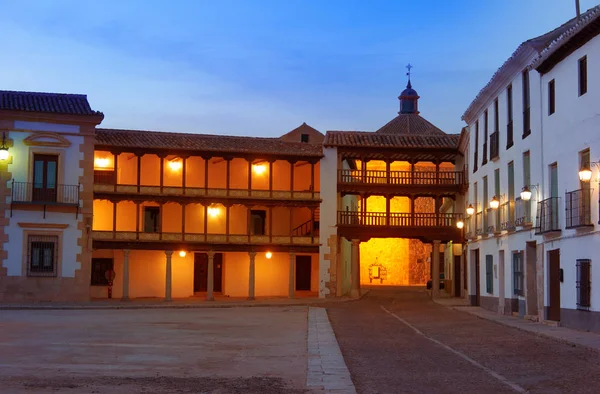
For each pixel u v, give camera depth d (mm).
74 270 40062
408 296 52500
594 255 22062
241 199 48125
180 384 12672
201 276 51344
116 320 28562
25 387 12055
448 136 50812
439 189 49500
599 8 21484
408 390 12039
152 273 49500
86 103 41531
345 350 18109
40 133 39625
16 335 21500
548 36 27250
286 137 63719
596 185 21938
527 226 28578
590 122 22438
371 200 73875
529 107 28781
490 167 35688
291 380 13305
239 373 14250
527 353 17250
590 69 22516
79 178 40250
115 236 45656
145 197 46656
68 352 17328
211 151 47531
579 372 13984
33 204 39250
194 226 50188
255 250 48188
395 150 49656
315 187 50188
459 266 50625
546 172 26453
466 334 22703
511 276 31438
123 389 12055
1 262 38938
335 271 49281
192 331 23812
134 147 46219
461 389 12117
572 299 23828
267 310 37531
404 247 76438
